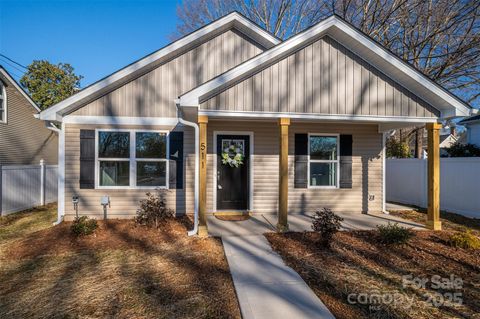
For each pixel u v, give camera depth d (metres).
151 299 3.27
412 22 13.85
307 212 7.98
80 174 7.10
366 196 8.23
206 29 7.41
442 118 6.21
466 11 12.34
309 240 5.30
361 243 5.18
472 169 7.76
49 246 5.14
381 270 4.07
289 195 7.94
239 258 4.46
